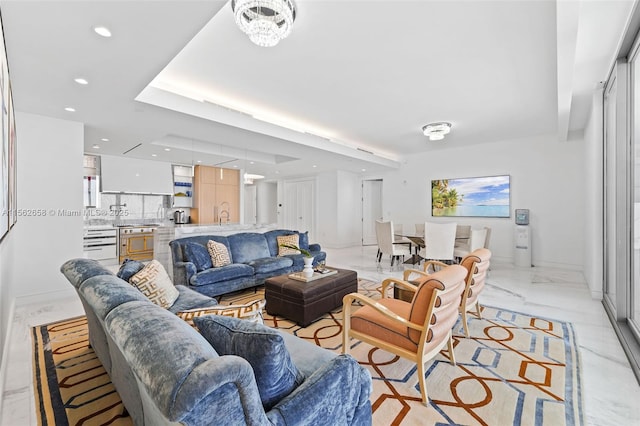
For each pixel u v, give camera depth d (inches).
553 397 71.7
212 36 97.5
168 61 92.4
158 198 290.4
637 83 101.1
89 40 80.7
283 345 39.0
